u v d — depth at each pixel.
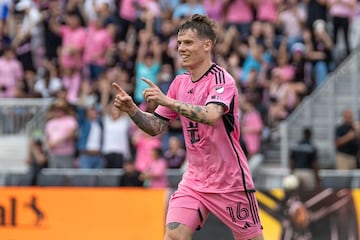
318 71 52.38
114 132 44.91
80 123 48.06
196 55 20.61
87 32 53.72
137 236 32.78
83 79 53.16
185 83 21.06
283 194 31.95
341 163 45.62
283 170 45.47
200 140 20.83
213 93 20.27
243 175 20.98
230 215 21.08
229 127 20.66
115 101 20.20
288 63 51.91
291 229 31.81
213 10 53.56
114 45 53.38
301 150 41.12
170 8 56.31
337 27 55.25
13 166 48.94
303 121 50.28
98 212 32.94
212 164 20.89
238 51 51.38
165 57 50.38
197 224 21.14
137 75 49.66
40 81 53.84
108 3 54.88
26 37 55.56
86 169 43.56
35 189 33.09
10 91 52.69
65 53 53.09
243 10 53.19
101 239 32.84
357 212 31.70
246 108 46.91
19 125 49.41
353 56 52.53
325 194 31.86
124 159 45.09
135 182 40.03
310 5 53.56
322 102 51.06
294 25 53.53
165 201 32.75
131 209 32.84
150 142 43.94
